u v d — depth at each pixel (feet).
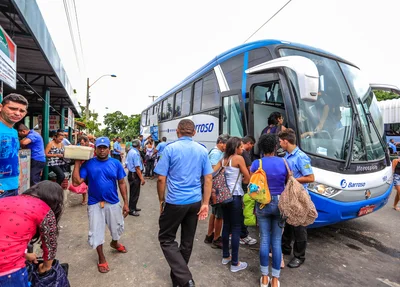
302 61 11.82
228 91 19.02
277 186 9.75
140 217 18.65
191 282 9.10
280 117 14.64
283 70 14.26
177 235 15.35
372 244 14.12
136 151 19.01
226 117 19.29
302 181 10.68
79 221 17.30
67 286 7.13
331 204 12.40
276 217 9.79
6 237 5.78
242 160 11.18
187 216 9.68
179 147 9.51
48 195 6.62
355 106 14.90
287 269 11.30
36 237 6.88
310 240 14.61
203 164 9.86
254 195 9.53
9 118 9.32
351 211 13.09
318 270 11.27
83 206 20.98
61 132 22.07
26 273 6.14
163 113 40.24
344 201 12.73
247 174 11.12
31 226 6.12
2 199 6.25
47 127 26.68
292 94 13.79
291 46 16.12
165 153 9.50
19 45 17.30
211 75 22.26
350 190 12.77
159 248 13.35
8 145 9.35
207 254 12.66
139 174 18.60
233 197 10.85
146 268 11.30
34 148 17.34
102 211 11.06
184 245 9.78
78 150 10.37
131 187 19.01
